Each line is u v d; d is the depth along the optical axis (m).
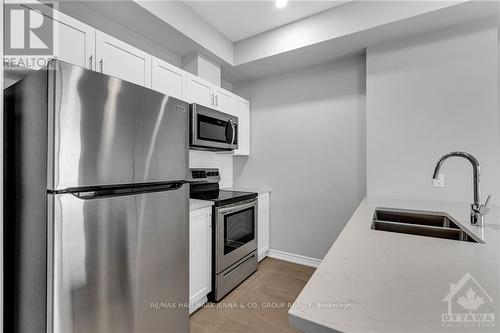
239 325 1.82
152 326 1.33
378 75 2.30
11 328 1.15
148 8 1.86
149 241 1.31
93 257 1.06
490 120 1.89
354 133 2.63
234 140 2.63
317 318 0.48
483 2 1.71
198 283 1.97
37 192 1.01
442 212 1.59
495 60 1.88
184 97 2.19
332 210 2.76
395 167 2.22
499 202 1.86
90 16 1.84
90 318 1.05
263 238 2.99
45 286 0.97
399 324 0.46
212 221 2.14
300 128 2.96
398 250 0.88
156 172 1.33
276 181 3.12
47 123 0.96
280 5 2.16
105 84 1.09
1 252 1.01
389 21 1.96
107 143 1.10
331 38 2.21
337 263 0.76
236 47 2.78
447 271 0.69
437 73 2.07
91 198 1.06
